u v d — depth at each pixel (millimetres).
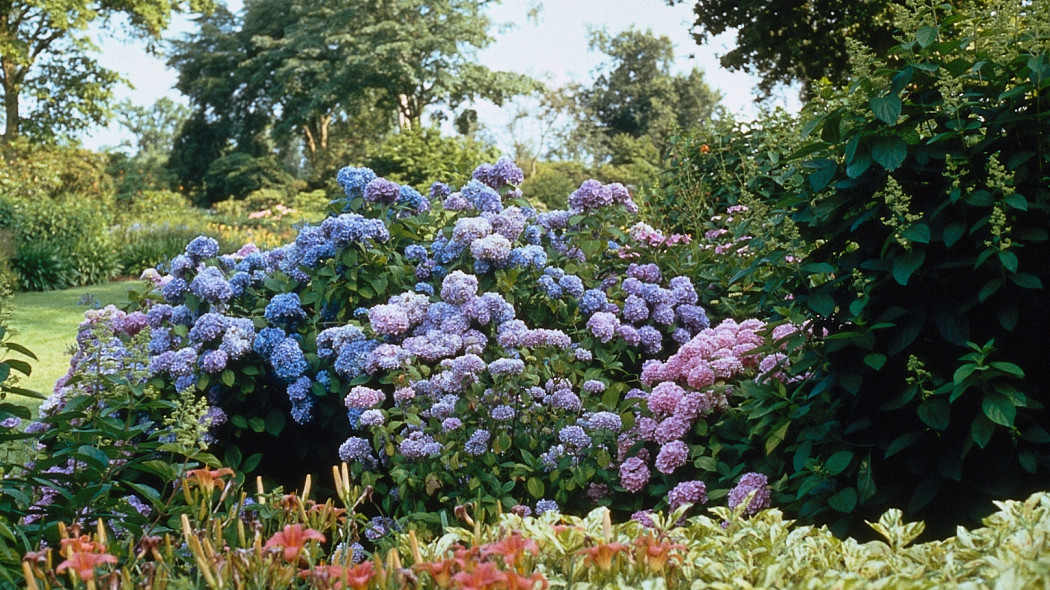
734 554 1743
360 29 32906
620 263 4414
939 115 2482
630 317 3955
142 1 27438
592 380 3303
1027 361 2420
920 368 2395
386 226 4027
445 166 17250
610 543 1637
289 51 35531
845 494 2428
